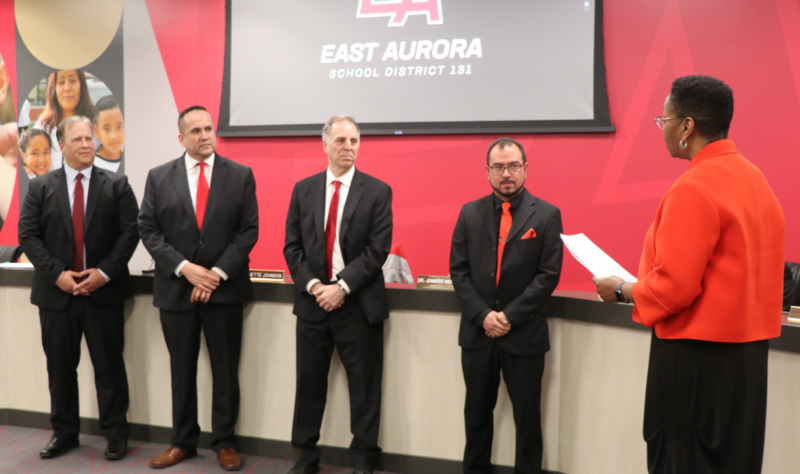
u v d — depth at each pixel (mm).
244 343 2475
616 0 3381
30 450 2498
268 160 3910
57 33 4254
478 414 2076
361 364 2186
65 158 2439
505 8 3488
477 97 3553
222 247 2309
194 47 4043
